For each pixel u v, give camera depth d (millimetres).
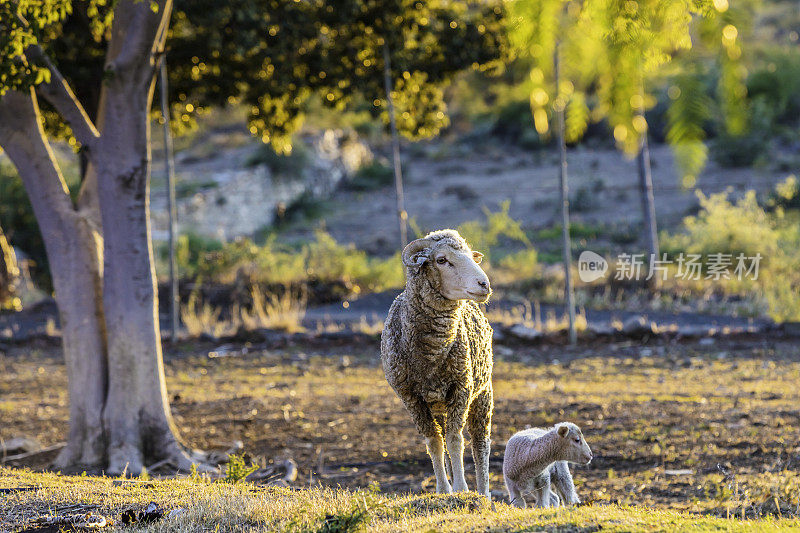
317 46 33719
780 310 36500
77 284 19531
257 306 39250
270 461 19125
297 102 36156
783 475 15289
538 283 44031
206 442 20984
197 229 65438
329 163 87438
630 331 34000
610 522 9016
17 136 19281
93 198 20359
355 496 11266
